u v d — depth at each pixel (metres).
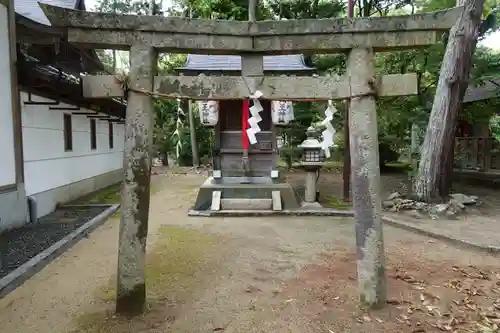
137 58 3.48
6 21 6.63
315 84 3.64
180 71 9.09
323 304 3.84
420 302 3.90
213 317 3.56
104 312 3.65
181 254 5.51
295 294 4.09
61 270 4.82
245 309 3.73
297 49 3.61
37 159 7.83
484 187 12.05
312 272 4.77
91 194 11.10
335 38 3.58
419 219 7.75
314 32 3.56
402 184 12.75
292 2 13.93
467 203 9.00
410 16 3.50
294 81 3.64
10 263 4.84
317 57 12.38
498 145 13.04
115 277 4.58
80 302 3.88
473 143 14.23
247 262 5.16
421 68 12.28
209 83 3.58
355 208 3.67
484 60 11.28
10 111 6.71
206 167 20.45
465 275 4.68
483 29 10.29
